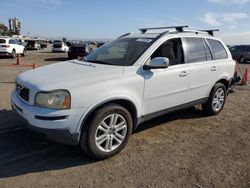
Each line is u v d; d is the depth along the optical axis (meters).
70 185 3.39
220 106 6.47
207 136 5.14
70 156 4.12
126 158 4.12
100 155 3.95
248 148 4.66
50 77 3.94
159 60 4.26
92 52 5.43
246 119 6.28
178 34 5.24
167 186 3.45
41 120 3.56
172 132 5.27
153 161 4.06
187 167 3.93
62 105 3.58
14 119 5.53
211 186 3.49
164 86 4.73
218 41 6.34
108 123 4.00
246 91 9.98
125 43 5.08
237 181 3.63
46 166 3.81
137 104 4.33
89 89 3.74
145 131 5.25
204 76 5.65
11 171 3.65
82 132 3.80
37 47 44.94
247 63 26.05
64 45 37.88
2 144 4.42
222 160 4.19
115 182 3.49
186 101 5.38
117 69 4.24
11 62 19.05
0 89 8.29
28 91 3.80
